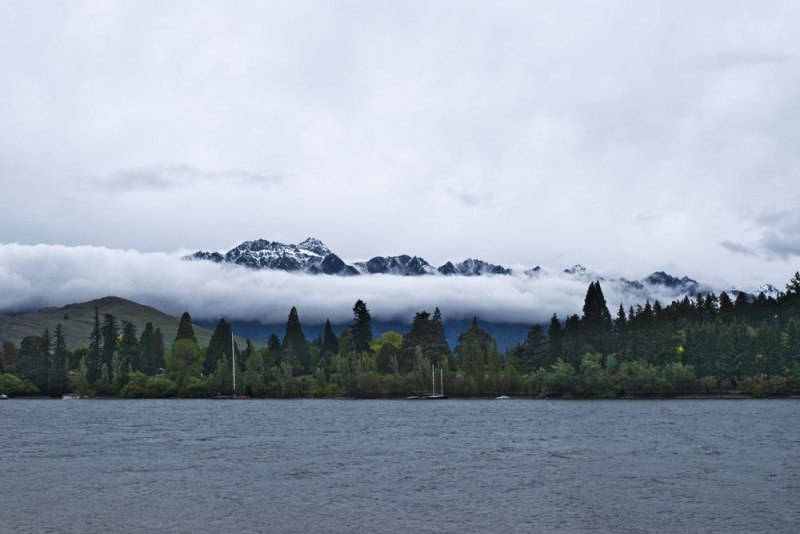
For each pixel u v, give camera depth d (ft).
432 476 292.61
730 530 204.74
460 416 642.63
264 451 381.40
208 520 219.82
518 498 246.47
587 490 258.98
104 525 214.90
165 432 501.97
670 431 460.96
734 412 632.79
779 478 279.49
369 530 207.62
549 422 553.64
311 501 245.04
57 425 572.10
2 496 256.93
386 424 561.84
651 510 227.61
